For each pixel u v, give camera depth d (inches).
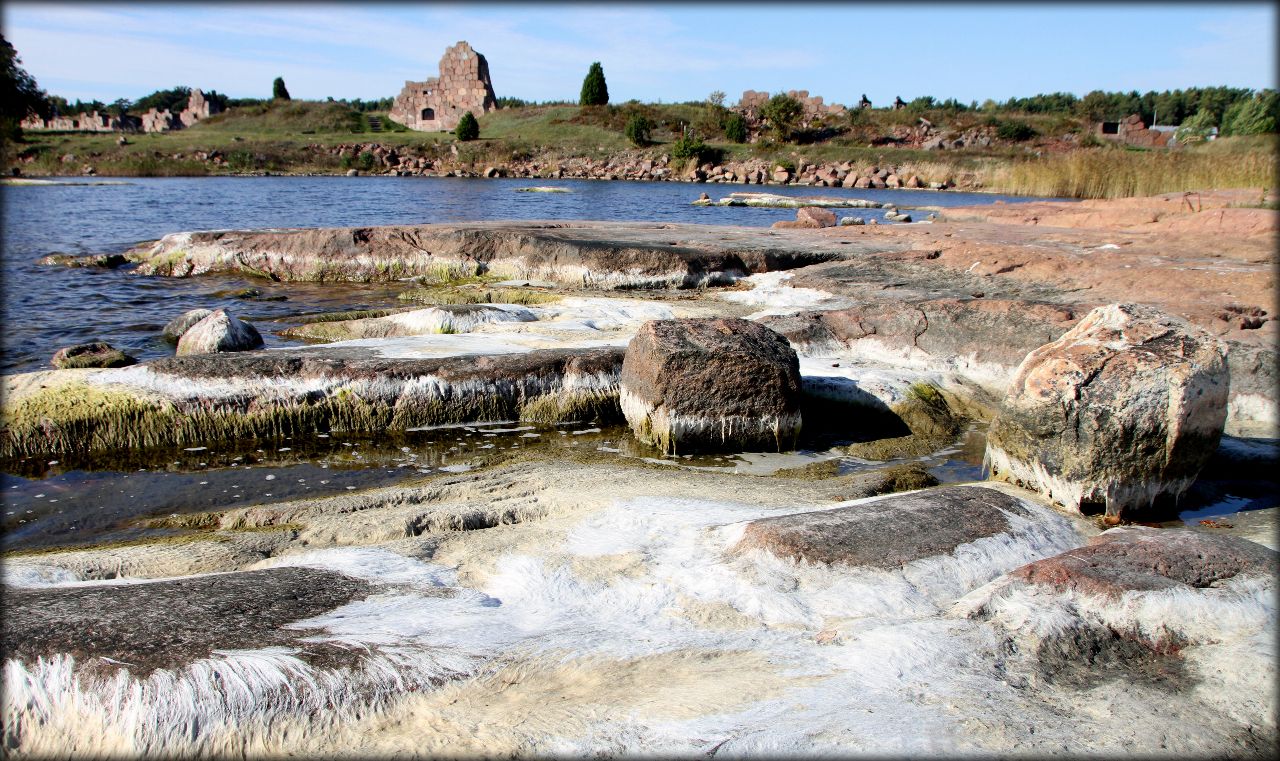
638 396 300.5
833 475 272.7
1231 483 258.4
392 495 236.2
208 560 192.7
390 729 126.7
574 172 2292.1
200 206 1217.4
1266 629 153.7
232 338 390.9
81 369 309.1
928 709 130.5
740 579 171.3
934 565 176.6
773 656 145.7
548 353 338.0
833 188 1991.9
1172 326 230.8
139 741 122.0
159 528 226.2
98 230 903.7
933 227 777.6
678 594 168.7
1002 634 151.6
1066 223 865.5
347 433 306.0
